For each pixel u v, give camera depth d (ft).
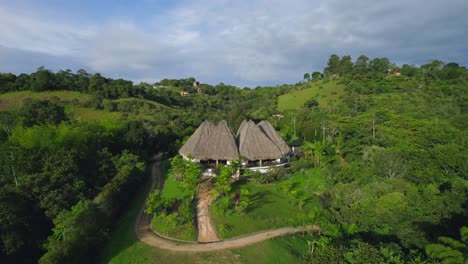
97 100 318.24
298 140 285.64
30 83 320.09
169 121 315.37
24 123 195.52
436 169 149.48
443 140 195.21
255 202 137.80
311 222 115.65
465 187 129.29
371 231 107.45
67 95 328.29
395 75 429.79
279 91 529.45
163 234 112.88
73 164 142.72
